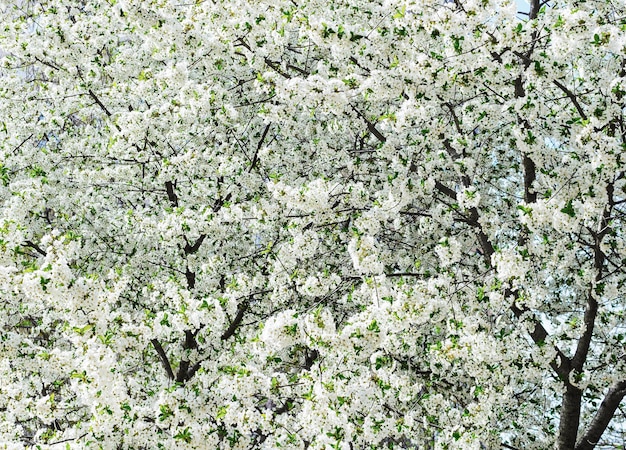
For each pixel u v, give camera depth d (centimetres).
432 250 873
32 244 764
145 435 578
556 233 707
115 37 959
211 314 599
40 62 890
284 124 907
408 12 636
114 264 945
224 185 909
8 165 882
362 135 888
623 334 757
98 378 483
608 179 617
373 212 666
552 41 578
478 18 583
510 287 671
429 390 773
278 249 866
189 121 841
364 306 657
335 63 742
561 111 730
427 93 650
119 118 820
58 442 606
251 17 707
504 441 837
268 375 692
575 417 749
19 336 670
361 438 563
